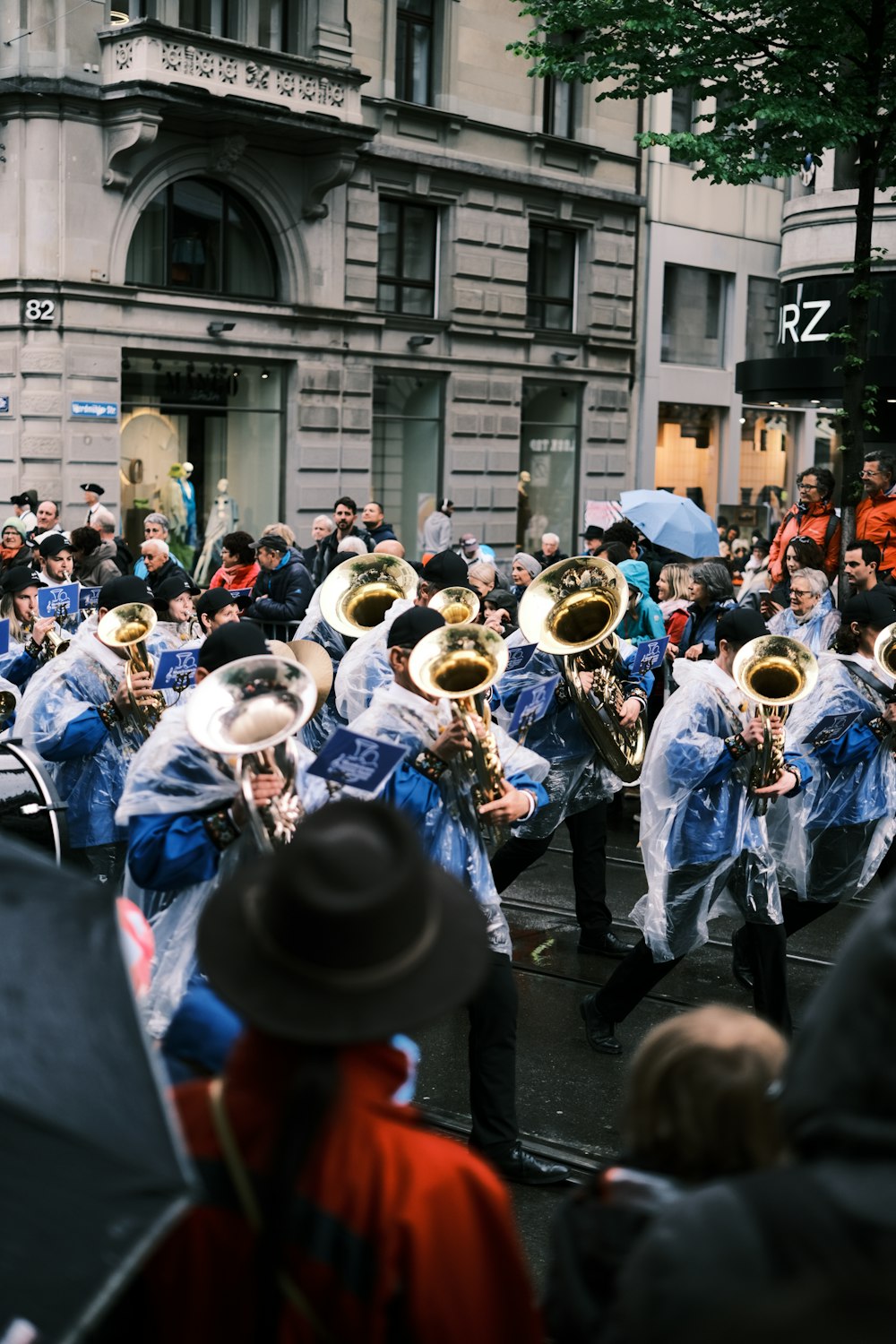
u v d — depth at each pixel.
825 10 11.11
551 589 7.11
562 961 7.59
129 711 6.61
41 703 6.70
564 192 26.28
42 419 19.61
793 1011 6.93
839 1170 1.70
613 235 27.83
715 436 31.03
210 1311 2.04
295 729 4.19
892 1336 1.60
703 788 6.02
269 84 20.48
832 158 20.33
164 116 19.80
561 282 27.25
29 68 19.05
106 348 19.91
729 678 6.06
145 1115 1.82
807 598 9.34
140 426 20.75
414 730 5.08
